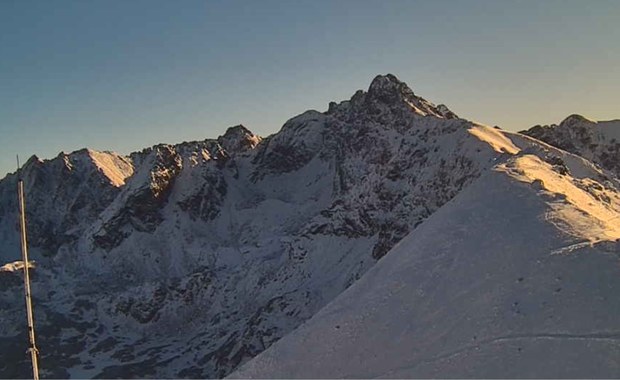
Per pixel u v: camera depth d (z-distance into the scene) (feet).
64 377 349.00
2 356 368.27
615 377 70.54
